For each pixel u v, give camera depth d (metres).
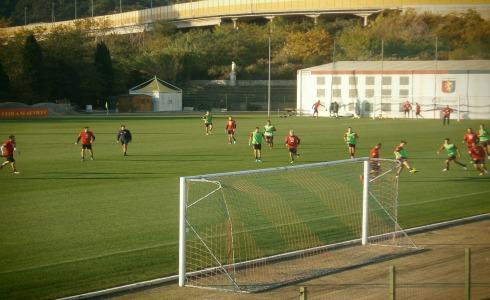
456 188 36.56
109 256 22.48
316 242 24.92
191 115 100.62
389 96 95.75
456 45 123.06
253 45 137.00
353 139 47.28
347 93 98.62
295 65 131.75
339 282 20.36
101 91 114.75
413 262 22.67
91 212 28.97
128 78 121.94
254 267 21.86
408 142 59.34
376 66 98.12
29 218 27.77
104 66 115.50
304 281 20.45
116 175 39.09
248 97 123.94
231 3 162.12
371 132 69.38
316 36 134.62
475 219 29.42
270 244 24.45
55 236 24.89
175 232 25.66
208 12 166.75
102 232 25.55
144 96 112.56
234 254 23.11
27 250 23.02
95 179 37.66
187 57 130.62
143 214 28.58
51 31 122.50
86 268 21.17
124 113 107.06
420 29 127.38
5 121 85.19
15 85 105.50
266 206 29.89
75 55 116.12
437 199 33.41
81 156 48.22
